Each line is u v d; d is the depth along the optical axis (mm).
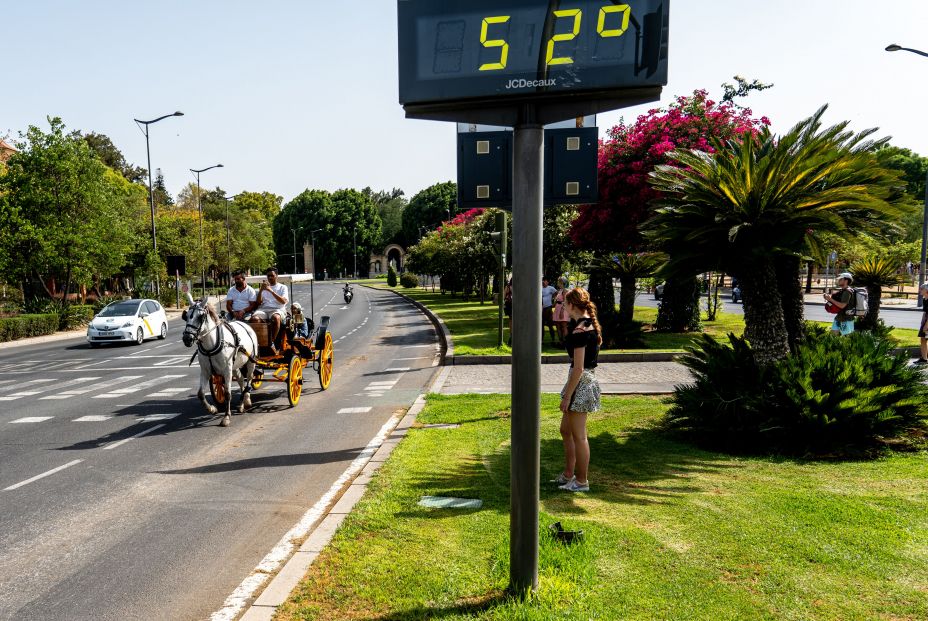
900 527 4383
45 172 28688
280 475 6719
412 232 103625
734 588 3600
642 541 4285
